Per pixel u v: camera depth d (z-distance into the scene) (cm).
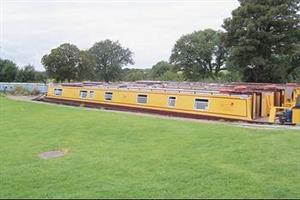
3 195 732
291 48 3834
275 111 1984
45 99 3231
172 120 1800
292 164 953
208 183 801
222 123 1784
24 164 958
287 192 758
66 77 6569
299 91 2161
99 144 1208
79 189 763
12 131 1470
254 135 1348
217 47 7056
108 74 8744
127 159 998
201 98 2158
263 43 3819
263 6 3812
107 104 2633
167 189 762
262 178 839
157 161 977
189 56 7194
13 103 2797
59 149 1140
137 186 779
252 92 2089
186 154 1055
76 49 6644
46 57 6525
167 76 6400
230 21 3978
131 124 1609
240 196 730
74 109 2345
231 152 1076
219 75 6481
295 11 3903
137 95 2469
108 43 8844
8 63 6944
